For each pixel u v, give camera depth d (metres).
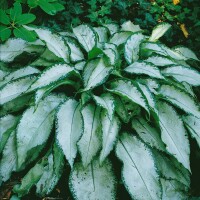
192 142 0.98
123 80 0.86
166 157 0.91
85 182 0.81
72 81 0.91
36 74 0.92
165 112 0.90
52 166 0.85
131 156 0.83
